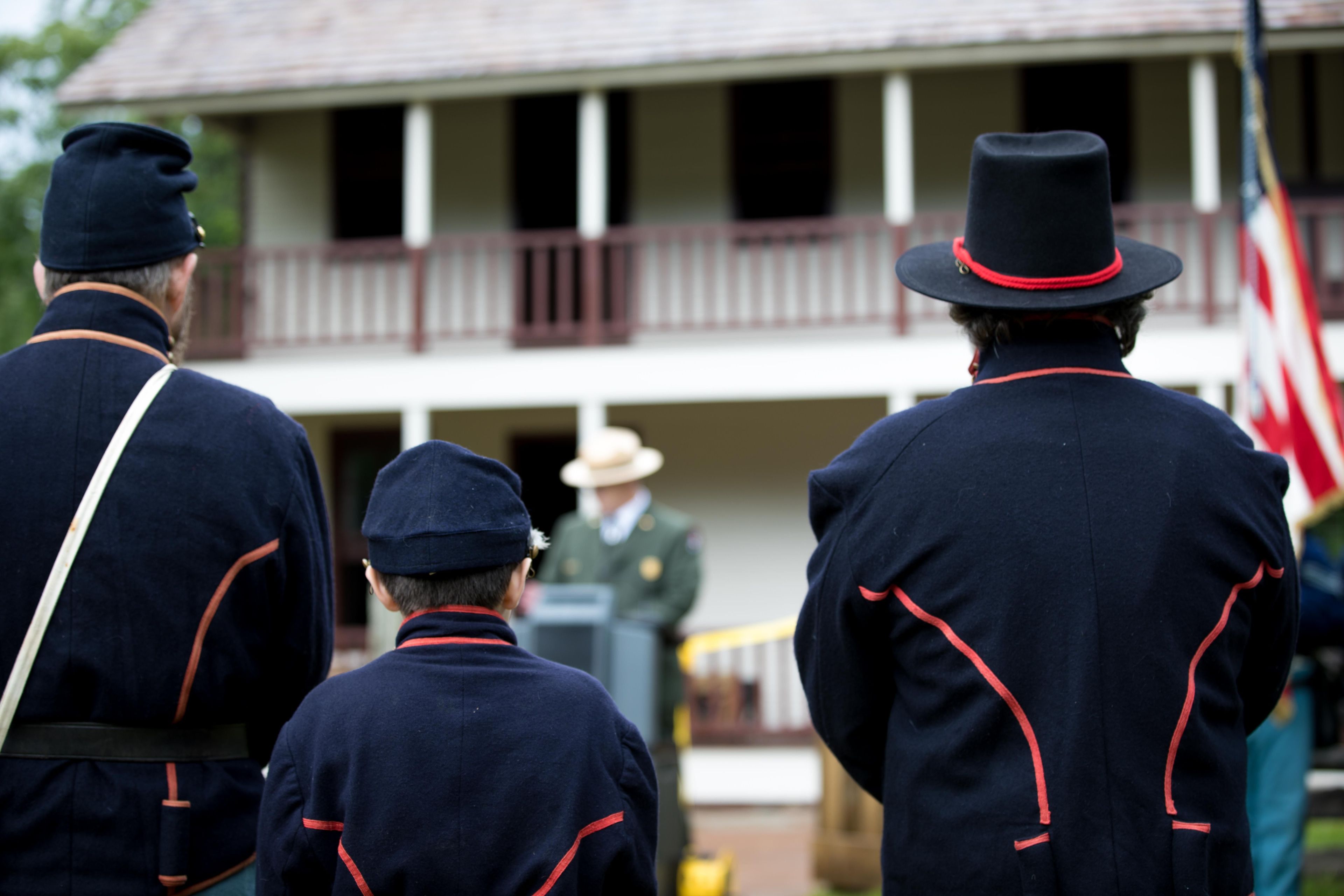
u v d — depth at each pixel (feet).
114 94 34.96
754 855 24.47
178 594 6.17
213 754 6.44
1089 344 6.19
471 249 35.37
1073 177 6.07
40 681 6.01
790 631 32.42
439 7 37.14
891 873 5.92
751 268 33.73
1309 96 35.35
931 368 32.58
